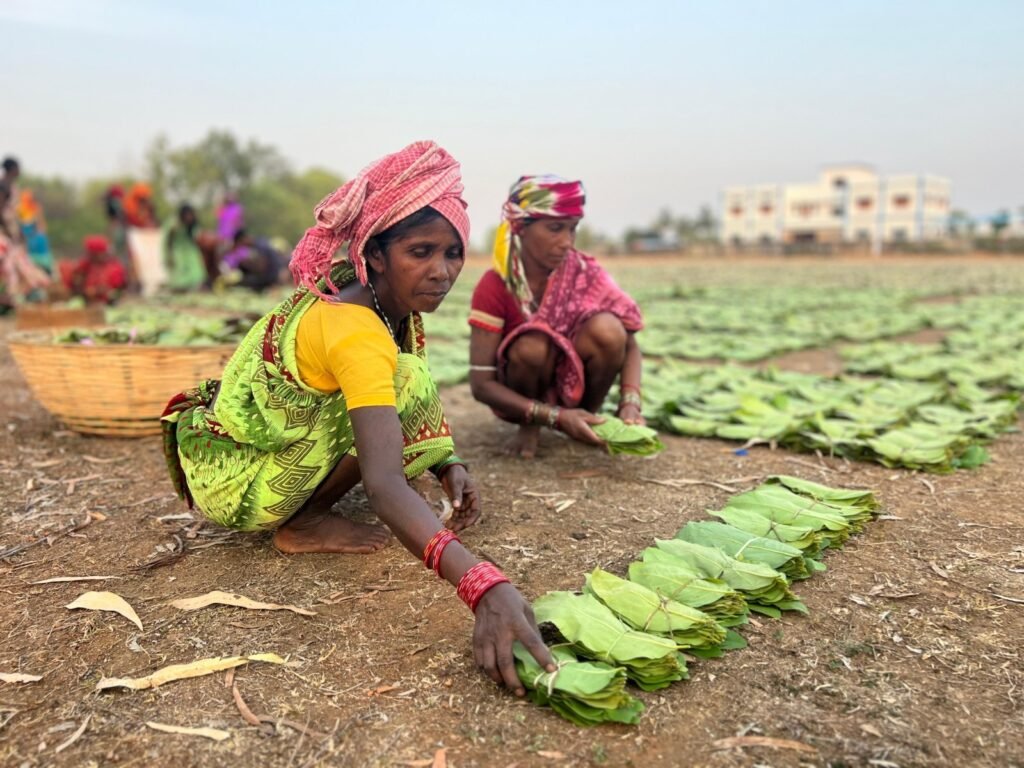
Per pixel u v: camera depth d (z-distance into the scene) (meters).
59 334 4.30
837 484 3.34
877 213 63.28
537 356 3.55
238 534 2.85
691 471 3.53
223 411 2.40
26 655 2.11
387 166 2.02
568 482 3.39
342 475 2.53
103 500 3.21
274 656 2.06
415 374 2.41
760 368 6.44
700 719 1.82
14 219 10.00
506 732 1.78
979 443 3.89
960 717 1.82
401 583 2.46
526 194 3.36
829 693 1.91
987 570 2.52
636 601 2.12
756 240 68.94
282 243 18.28
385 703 1.89
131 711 1.87
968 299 12.25
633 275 22.52
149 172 66.50
